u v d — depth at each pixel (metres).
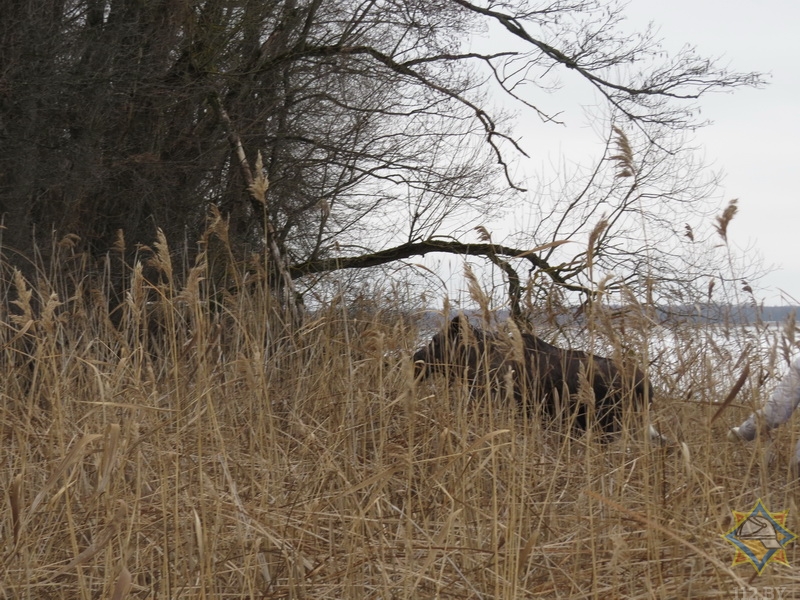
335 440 5.88
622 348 5.13
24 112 14.16
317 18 17.75
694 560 4.52
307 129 17.98
